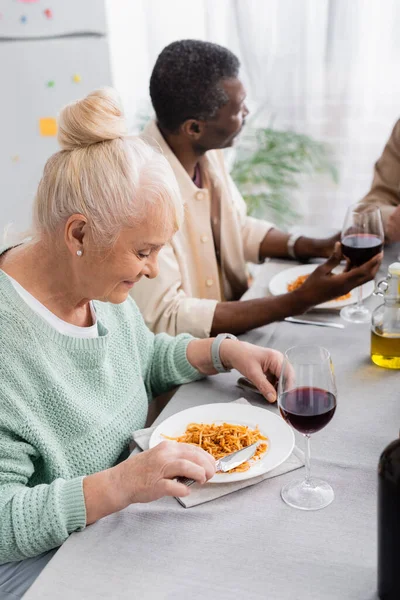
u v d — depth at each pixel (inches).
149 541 37.2
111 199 40.4
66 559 36.3
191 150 73.4
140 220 41.1
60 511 38.3
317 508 38.5
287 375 38.3
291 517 38.1
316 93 123.3
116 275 42.9
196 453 39.2
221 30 123.6
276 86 123.7
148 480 38.1
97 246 41.6
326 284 59.1
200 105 68.8
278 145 125.1
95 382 48.0
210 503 39.7
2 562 40.3
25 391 43.5
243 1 118.3
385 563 30.3
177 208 42.7
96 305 50.7
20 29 120.9
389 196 85.0
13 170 130.7
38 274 45.1
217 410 47.5
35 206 43.1
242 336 61.3
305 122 125.1
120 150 41.1
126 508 39.8
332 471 41.7
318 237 79.0
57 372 45.4
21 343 43.5
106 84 124.2
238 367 51.8
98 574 35.2
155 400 64.6
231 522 38.1
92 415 46.8
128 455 49.9
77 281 44.2
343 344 57.4
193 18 125.3
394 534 29.3
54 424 45.3
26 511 38.6
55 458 44.7
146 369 56.1
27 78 124.5
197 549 36.4
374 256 59.4
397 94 120.9
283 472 41.8
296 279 70.0
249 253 80.9
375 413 47.4
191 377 54.5
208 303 64.4
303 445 44.5
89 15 119.3
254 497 40.0
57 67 123.3
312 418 37.6
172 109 69.8
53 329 45.1
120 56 130.2
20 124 127.8
